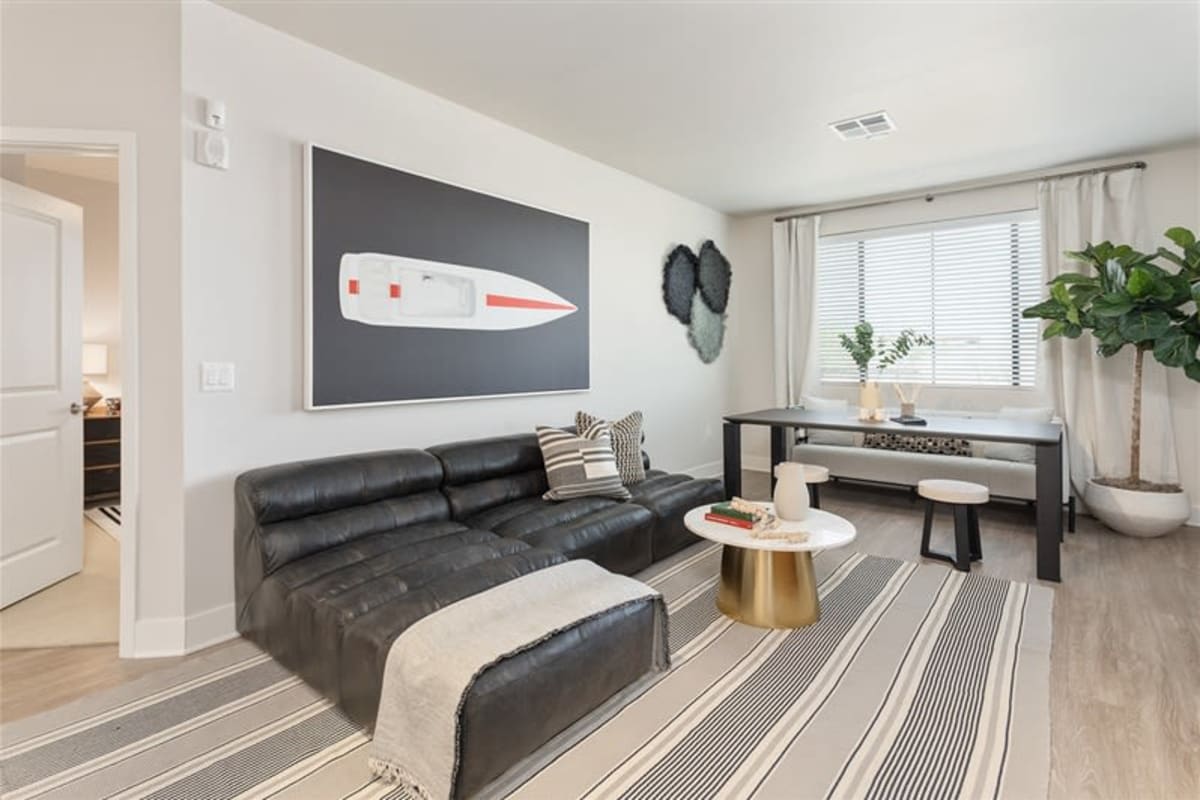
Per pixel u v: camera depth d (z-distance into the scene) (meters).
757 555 2.50
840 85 3.07
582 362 4.12
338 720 1.84
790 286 5.54
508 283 3.56
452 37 2.60
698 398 5.46
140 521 2.26
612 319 4.45
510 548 2.40
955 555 3.25
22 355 2.71
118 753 1.68
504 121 3.51
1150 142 3.83
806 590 2.50
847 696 1.96
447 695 1.48
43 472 2.83
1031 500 4.00
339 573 2.12
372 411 2.94
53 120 2.17
